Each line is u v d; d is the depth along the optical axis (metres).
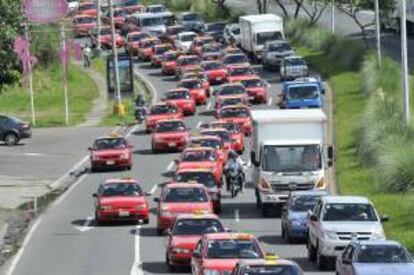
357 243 70.00
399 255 68.88
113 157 139.88
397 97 156.25
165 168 140.12
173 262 81.25
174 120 154.38
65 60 190.88
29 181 135.00
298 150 106.75
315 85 167.00
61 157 153.50
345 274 69.25
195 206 97.50
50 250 92.44
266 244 92.56
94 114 192.25
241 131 152.12
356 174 125.38
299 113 108.38
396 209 103.00
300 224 91.06
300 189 105.88
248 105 175.38
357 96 176.25
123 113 188.12
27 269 84.12
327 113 167.62
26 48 151.88
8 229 104.44
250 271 62.31
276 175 106.00
